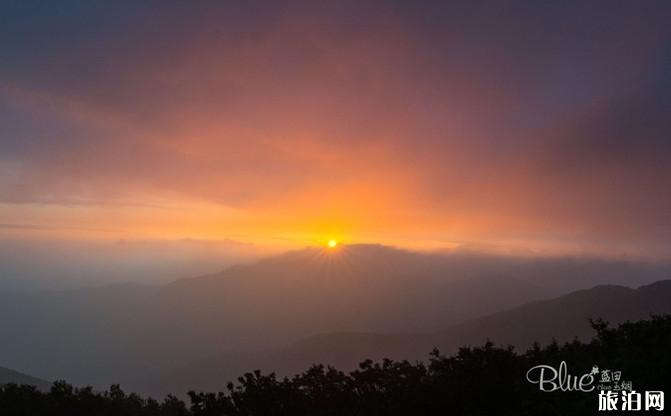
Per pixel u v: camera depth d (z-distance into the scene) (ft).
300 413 21.66
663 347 20.85
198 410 22.43
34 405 25.67
